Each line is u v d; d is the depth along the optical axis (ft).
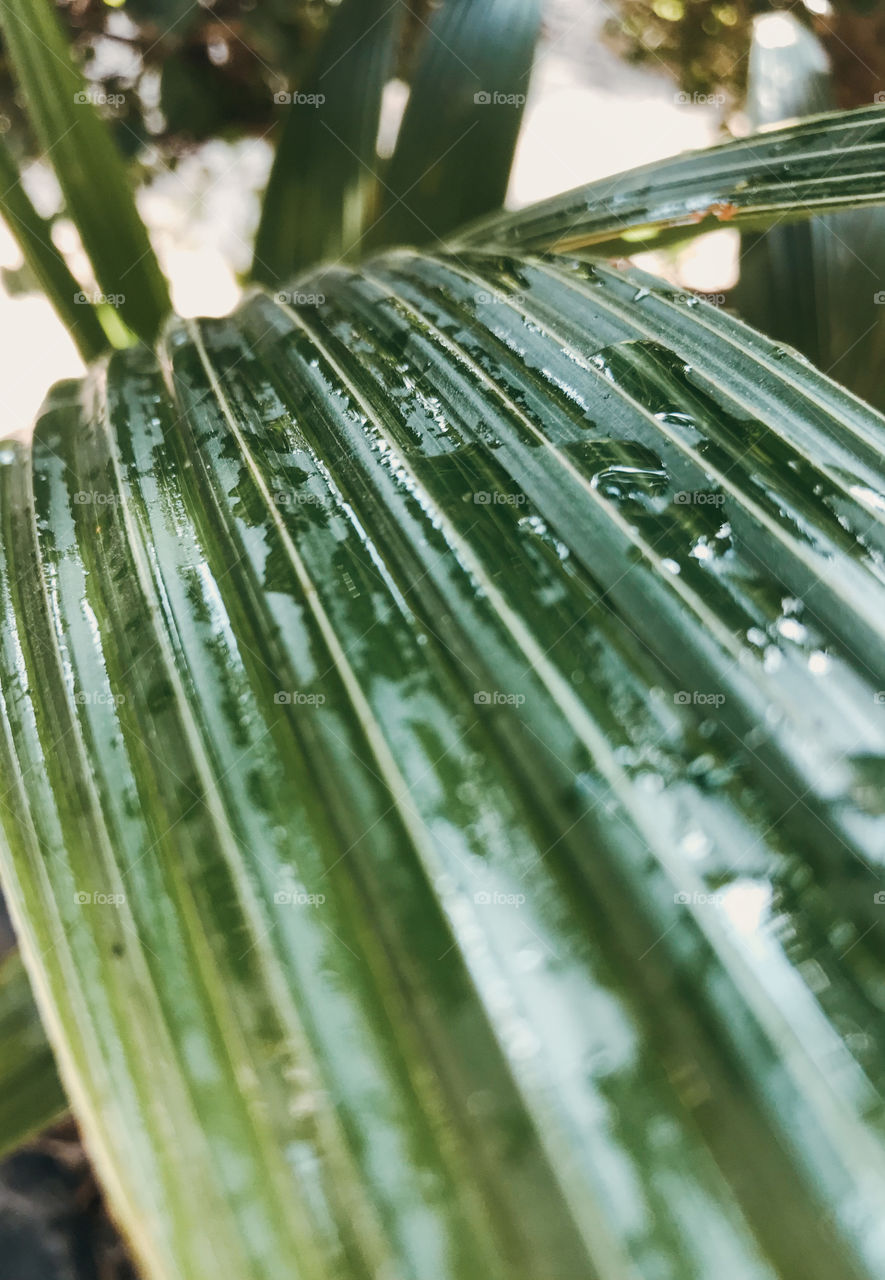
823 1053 0.44
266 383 0.64
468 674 0.52
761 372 0.61
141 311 0.99
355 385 0.63
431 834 0.49
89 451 0.63
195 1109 0.47
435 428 0.60
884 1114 0.43
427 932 0.47
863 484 0.56
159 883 0.50
